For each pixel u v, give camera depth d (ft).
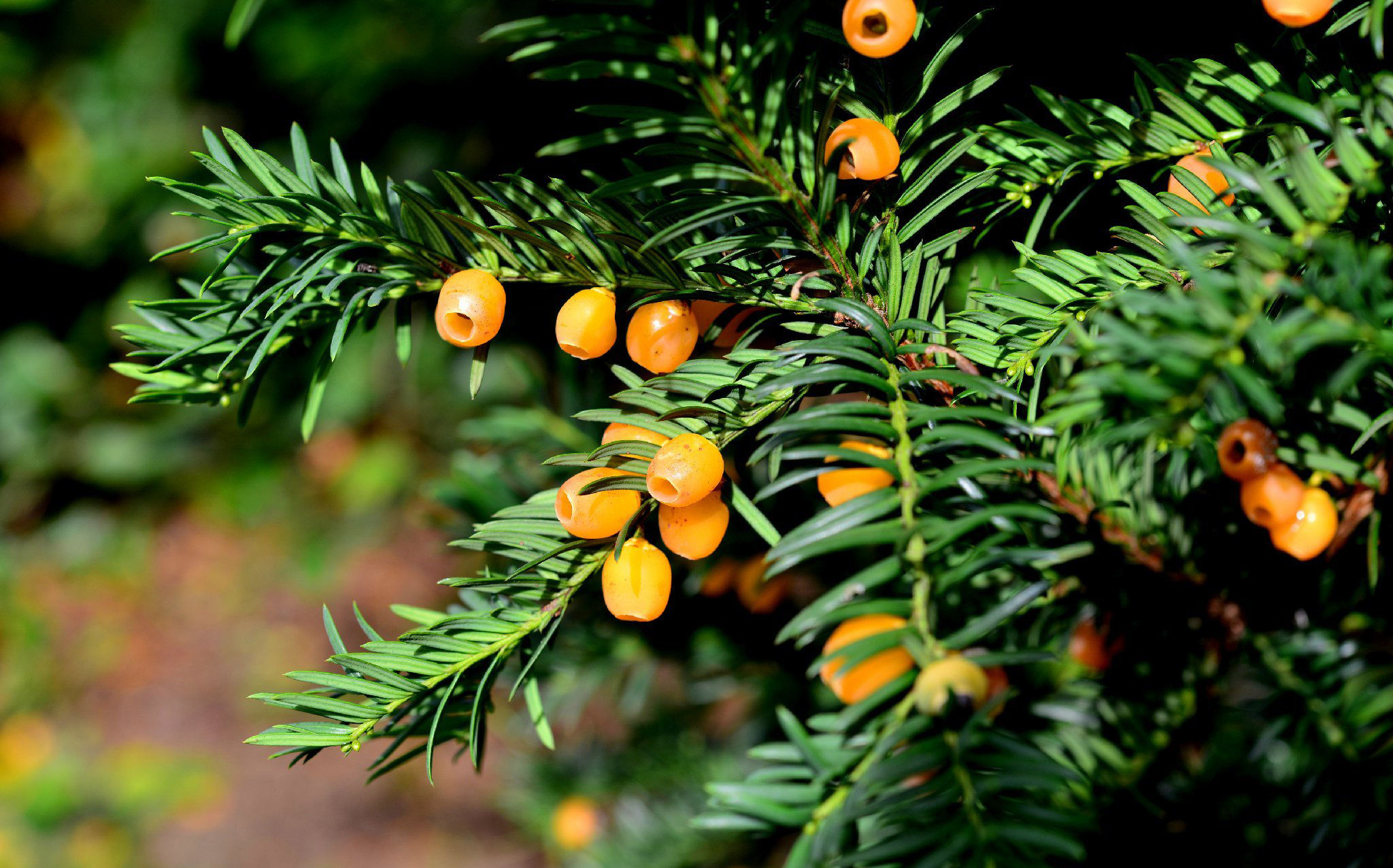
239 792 6.11
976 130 1.78
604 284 1.77
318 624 6.93
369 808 5.81
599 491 1.73
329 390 6.41
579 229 1.75
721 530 1.74
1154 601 1.83
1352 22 1.71
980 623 1.65
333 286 1.76
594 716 3.40
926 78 1.75
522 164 3.05
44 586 7.23
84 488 7.56
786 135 1.72
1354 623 1.82
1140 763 1.87
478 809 5.55
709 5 1.67
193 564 7.33
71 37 6.18
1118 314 1.71
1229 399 1.64
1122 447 1.81
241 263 1.85
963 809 1.65
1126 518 1.82
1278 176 1.69
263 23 4.57
